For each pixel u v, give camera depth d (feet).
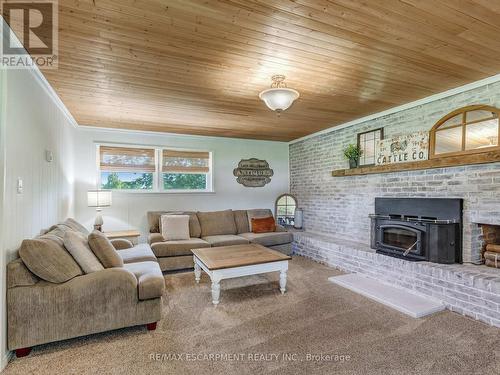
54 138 10.63
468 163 9.50
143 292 7.57
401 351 6.66
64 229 8.84
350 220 14.97
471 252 9.71
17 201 7.00
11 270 6.45
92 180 15.38
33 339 6.57
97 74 8.86
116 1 5.56
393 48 7.43
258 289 10.95
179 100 11.30
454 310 8.79
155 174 16.97
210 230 16.37
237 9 5.83
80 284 7.05
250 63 8.24
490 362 6.22
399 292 10.14
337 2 5.61
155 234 14.29
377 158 13.26
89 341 7.20
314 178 17.83
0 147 6.16
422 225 10.28
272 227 17.07
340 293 10.46
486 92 9.39
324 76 9.16
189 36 6.84
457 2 5.63
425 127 11.27
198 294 10.45
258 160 19.85
